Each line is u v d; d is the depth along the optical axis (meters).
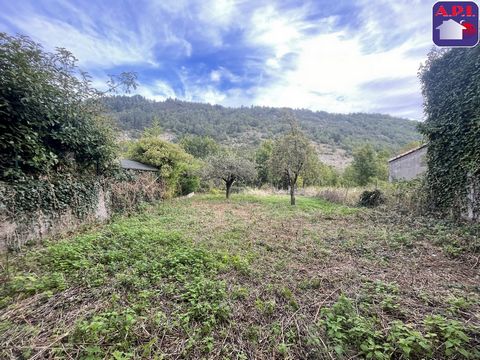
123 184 7.02
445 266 3.11
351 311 2.03
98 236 3.97
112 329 1.80
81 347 1.67
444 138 5.52
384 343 1.66
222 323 1.98
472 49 4.82
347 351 1.65
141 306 2.12
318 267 3.14
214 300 2.23
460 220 5.08
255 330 1.89
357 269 3.05
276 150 9.66
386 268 3.08
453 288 2.49
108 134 5.93
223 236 4.49
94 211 5.66
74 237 4.22
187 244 3.84
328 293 2.46
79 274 2.72
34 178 4.21
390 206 6.95
